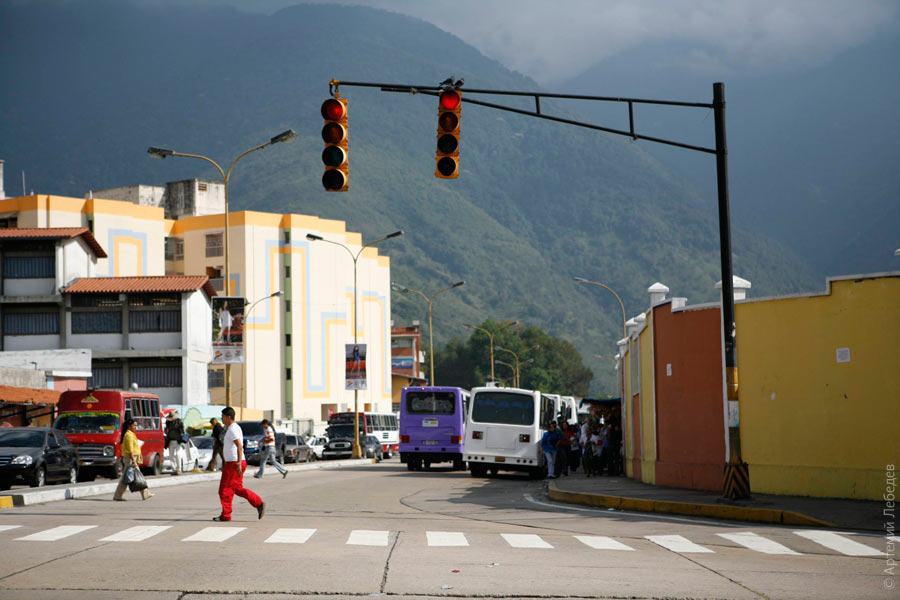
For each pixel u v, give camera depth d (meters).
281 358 90.75
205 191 99.56
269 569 11.11
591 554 12.82
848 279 19.98
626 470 34.69
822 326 20.34
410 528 16.16
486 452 35.47
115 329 58.47
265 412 80.12
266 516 18.44
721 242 18.78
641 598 9.59
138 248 86.00
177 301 58.69
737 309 22.16
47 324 58.38
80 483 32.00
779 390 21.08
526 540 14.36
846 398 19.83
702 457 23.92
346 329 96.44
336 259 95.38
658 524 17.06
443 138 17.53
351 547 13.28
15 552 12.52
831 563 12.10
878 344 19.44
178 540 13.98
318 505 21.48
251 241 89.62
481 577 10.75
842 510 17.47
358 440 55.31
